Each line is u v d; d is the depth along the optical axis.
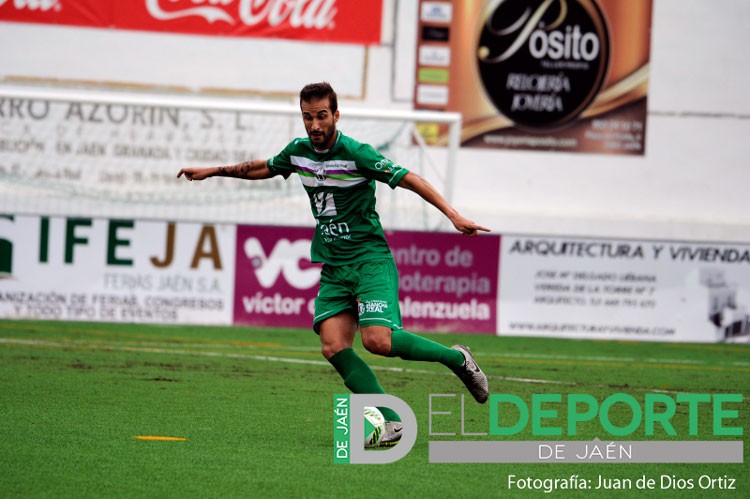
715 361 39.59
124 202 55.69
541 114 58.41
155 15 56.81
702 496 16.70
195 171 20.61
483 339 44.47
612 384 31.17
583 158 58.88
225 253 45.06
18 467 16.97
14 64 56.25
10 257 43.81
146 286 44.53
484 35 57.81
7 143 55.22
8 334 38.34
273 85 57.56
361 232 19.34
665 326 47.41
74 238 44.16
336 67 57.72
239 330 43.53
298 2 57.47
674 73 59.06
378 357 36.69
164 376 29.17
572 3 58.12
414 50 57.72
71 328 41.34
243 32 57.28
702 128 59.47
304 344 39.31
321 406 24.80
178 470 17.14
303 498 15.47
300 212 56.00
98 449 18.66
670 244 47.44
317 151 19.27
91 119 55.97
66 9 56.31
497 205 58.41
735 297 47.53
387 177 18.59
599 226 58.69
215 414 23.09
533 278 46.75
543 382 31.03
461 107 57.94
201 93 57.31
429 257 46.00
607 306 47.12
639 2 58.50
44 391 25.50
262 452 18.89
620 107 58.84
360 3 57.56
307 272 45.56
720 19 59.06
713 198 59.81
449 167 49.97
